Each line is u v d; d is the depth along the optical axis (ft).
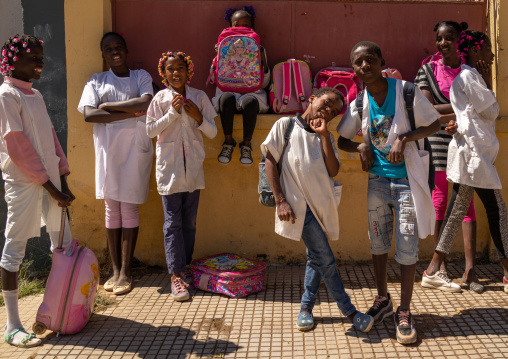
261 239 15.48
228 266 13.64
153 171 15.29
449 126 12.64
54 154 11.50
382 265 11.48
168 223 13.39
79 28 14.87
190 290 13.75
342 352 10.26
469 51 13.26
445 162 13.78
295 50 15.74
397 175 10.90
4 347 10.77
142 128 13.99
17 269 11.09
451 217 13.06
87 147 15.05
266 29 15.69
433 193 13.96
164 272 15.24
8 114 10.54
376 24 15.67
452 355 10.03
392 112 10.73
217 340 10.87
